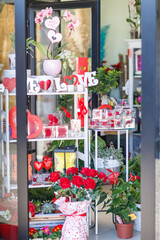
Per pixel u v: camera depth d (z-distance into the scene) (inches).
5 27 147.9
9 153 152.3
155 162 121.4
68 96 224.8
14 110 152.0
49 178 160.9
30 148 214.1
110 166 179.2
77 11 233.0
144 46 120.3
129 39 253.6
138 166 190.4
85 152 163.3
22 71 143.3
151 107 120.6
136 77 257.1
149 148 121.8
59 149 165.6
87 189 150.1
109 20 261.7
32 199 181.8
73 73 233.8
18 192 145.9
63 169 164.2
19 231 146.3
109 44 262.5
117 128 167.3
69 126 195.3
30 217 156.2
